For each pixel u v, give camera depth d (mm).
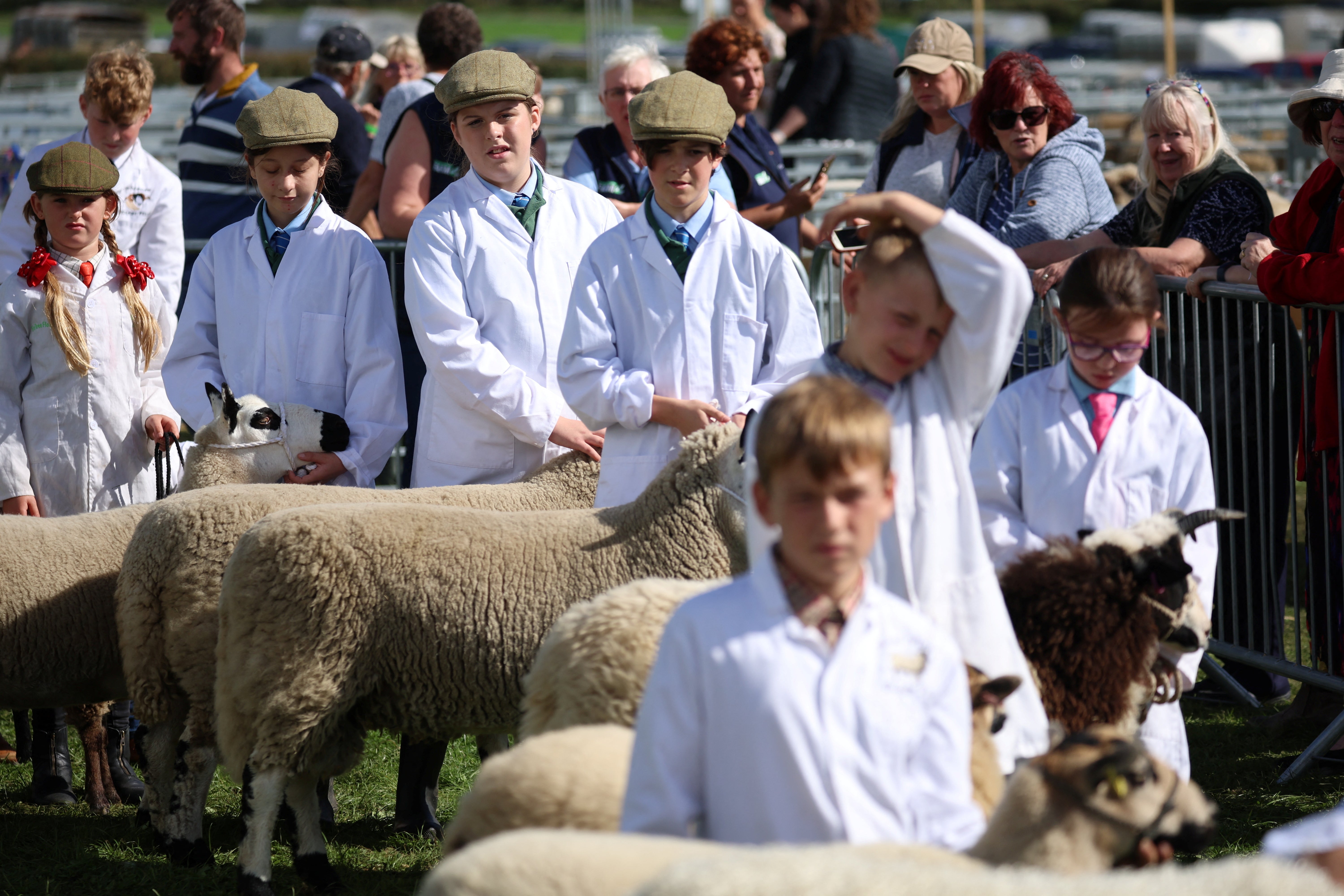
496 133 8695
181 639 7598
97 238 9398
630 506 7078
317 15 72938
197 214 13414
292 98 9047
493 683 6844
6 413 9172
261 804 6930
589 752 4602
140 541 7719
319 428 8797
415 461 9164
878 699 3938
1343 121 8594
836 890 3207
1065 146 10695
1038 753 4785
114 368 9352
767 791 3887
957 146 12328
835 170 18047
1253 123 23266
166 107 26312
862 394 3910
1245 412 9492
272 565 6836
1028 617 5141
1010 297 4434
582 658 5480
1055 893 3283
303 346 9102
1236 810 8406
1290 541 13375
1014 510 6031
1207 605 5789
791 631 3928
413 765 8422
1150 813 3812
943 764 4031
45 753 9086
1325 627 9258
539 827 4422
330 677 6824
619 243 7969
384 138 14141
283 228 9227
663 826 3947
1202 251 9594
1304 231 8930
